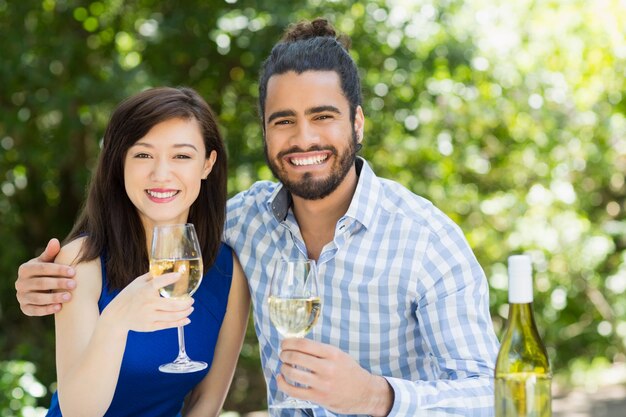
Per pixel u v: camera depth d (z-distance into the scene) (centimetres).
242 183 682
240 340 255
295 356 173
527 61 765
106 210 238
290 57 218
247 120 690
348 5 640
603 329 893
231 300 250
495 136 809
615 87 804
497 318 834
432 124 742
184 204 230
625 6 753
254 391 754
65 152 671
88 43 688
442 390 195
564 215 846
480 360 212
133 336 232
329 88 216
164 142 226
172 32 646
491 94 764
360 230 229
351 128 222
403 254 226
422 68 678
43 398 679
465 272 223
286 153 218
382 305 227
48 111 622
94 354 190
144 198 228
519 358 163
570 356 906
